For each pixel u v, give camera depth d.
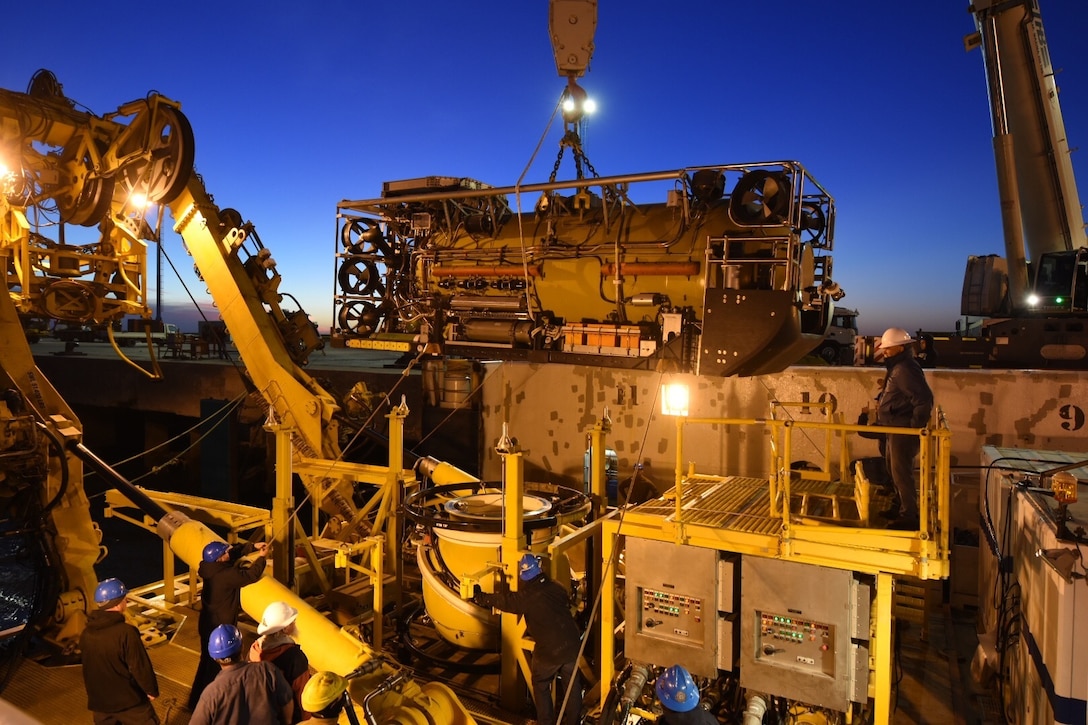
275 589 6.79
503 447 6.44
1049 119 14.51
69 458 8.38
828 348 23.00
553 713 5.81
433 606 7.52
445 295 9.20
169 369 23.27
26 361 8.41
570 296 8.24
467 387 14.24
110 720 5.56
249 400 18.89
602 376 12.73
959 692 7.01
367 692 5.24
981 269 15.00
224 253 10.02
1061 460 7.32
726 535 5.48
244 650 7.35
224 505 8.96
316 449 9.89
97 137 9.74
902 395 5.98
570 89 8.12
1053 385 9.88
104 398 25.11
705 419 5.64
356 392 12.30
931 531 5.07
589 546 7.41
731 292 6.69
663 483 12.23
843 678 5.09
